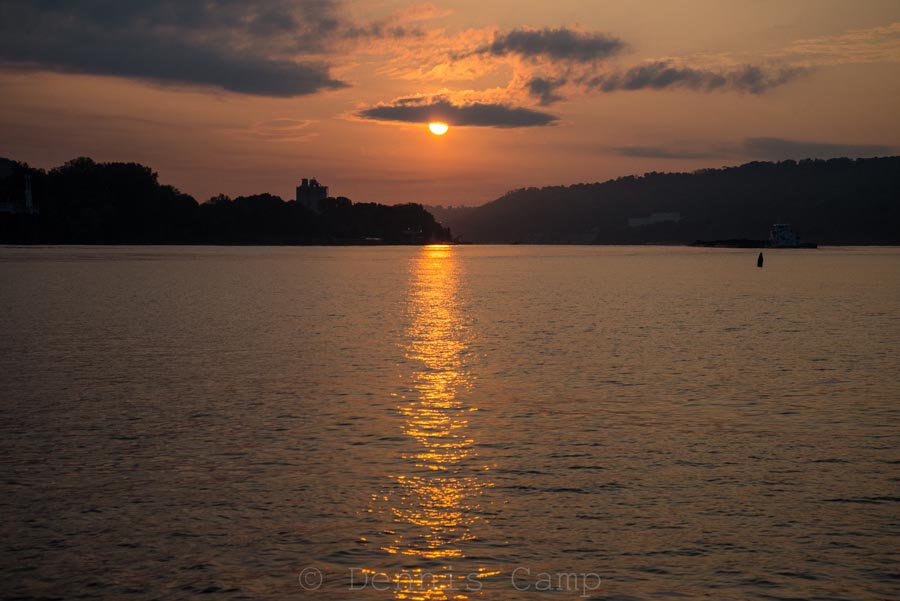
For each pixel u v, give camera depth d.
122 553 17.55
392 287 105.25
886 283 115.00
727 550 17.77
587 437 26.36
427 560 17.34
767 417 29.16
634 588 16.20
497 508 20.06
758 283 115.88
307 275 135.50
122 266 158.12
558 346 47.62
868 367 39.97
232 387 34.38
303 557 17.45
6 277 119.81
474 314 67.94
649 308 74.12
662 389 34.31
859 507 20.11
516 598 15.87
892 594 15.96
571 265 196.00
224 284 108.12
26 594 15.87
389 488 21.38
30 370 38.44
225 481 21.86
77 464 23.23
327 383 35.41
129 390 33.59
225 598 15.82
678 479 22.14
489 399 32.19
